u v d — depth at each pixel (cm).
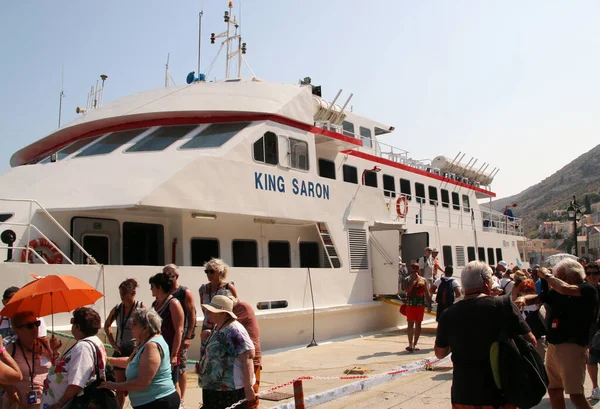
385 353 1099
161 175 934
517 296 895
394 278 1388
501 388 384
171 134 1140
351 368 927
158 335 455
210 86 1259
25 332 510
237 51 1548
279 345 1120
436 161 2186
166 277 594
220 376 470
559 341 539
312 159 1270
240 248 1147
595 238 9450
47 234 885
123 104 1221
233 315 486
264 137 1148
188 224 1044
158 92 1252
